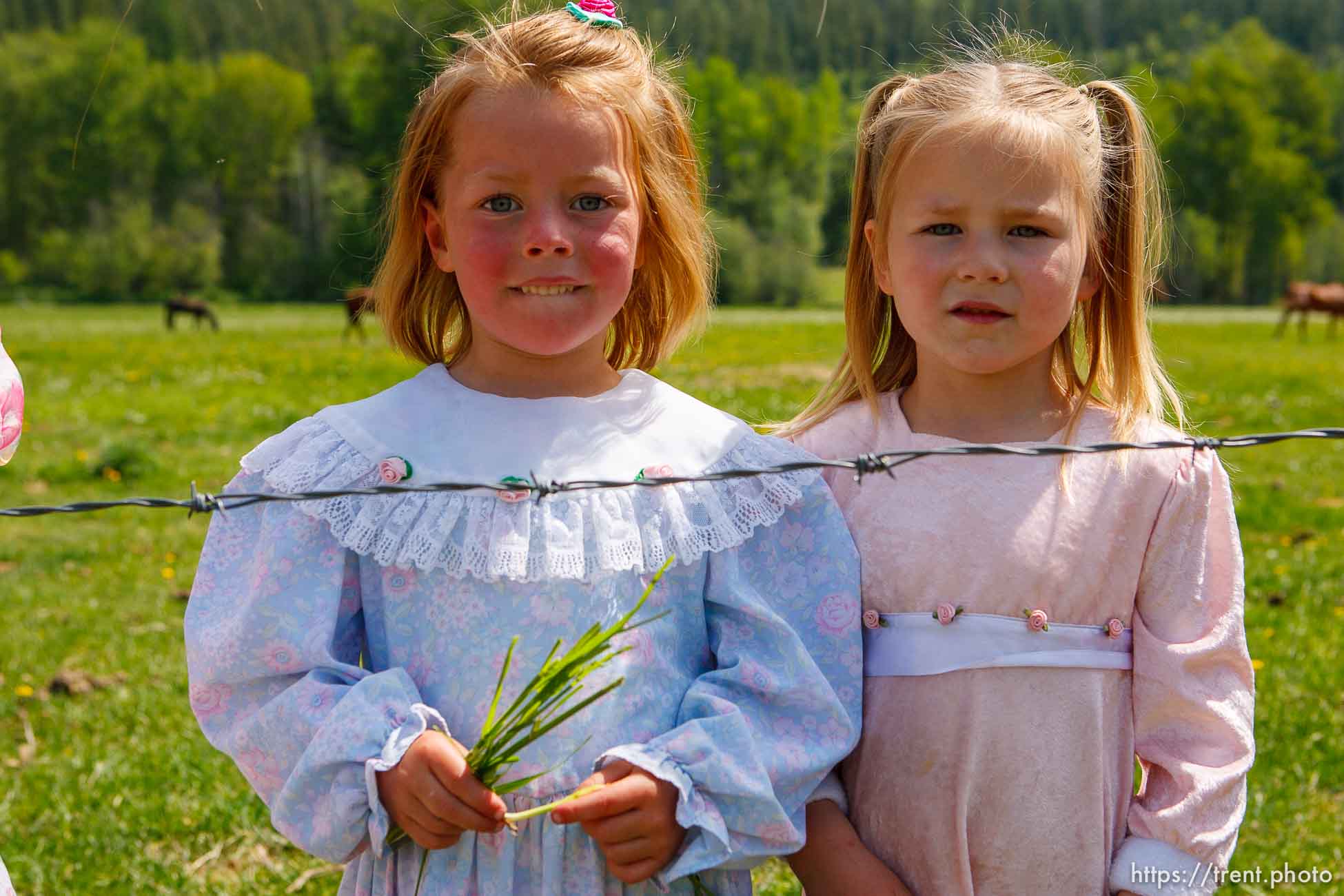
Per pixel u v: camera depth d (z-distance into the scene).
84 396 14.60
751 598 2.20
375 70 64.25
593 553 2.11
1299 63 97.44
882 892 2.22
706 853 2.01
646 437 2.25
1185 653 2.26
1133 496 2.30
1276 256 83.94
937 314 2.28
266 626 2.09
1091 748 2.26
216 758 4.21
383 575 2.13
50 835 3.81
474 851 2.05
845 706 2.23
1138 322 2.43
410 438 2.18
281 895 3.47
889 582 2.31
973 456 2.34
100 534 7.53
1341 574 6.37
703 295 2.48
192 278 76.06
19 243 81.31
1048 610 2.27
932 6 120.94
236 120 81.44
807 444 2.52
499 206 2.13
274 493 2.20
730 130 84.38
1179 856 2.21
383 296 2.43
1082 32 119.62
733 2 117.81
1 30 94.38
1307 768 4.12
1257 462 10.13
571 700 2.06
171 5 95.81
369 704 2.00
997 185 2.23
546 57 2.17
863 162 2.52
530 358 2.26
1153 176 2.52
